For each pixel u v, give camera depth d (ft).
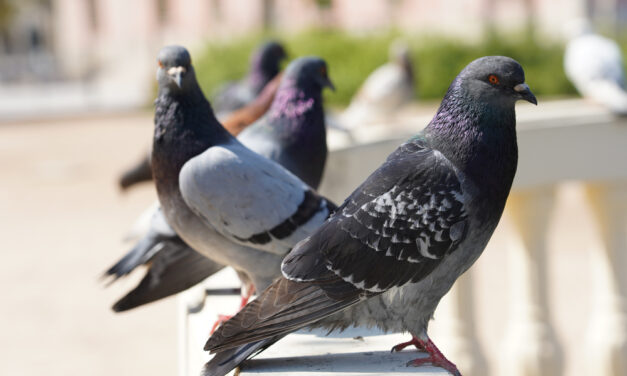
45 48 167.94
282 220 10.20
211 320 10.48
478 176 8.30
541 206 16.49
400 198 8.21
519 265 16.98
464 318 16.42
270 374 8.25
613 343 17.16
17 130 73.97
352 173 15.42
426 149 8.52
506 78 8.18
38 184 48.78
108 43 137.49
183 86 10.25
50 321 26.14
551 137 16.07
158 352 23.44
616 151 16.51
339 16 118.11
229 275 12.80
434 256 8.27
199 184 10.14
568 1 101.55
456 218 8.23
